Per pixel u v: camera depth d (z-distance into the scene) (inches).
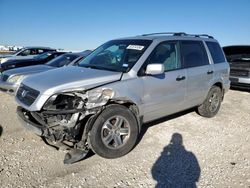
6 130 177.5
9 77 260.1
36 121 138.8
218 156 149.0
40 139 163.9
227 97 324.2
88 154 145.7
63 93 128.5
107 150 137.3
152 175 126.8
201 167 135.5
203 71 198.7
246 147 163.3
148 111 159.2
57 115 129.3
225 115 236.7
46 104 127.7
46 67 296.0
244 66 339.9
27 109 133.3
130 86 144.4
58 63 316.5
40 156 141.5
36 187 113.7
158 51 166.2
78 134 131.3
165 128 192.2
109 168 132.0
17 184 115.0
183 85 180.5
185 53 187.5
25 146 152.9
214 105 224.1
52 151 148.0
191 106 199.8
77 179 121.2
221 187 118.0
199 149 157.9
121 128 142.3
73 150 133.9
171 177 125.4
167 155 148.3
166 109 173.2
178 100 179.9
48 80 138.8
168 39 177.2
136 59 155.3
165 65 169.5
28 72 265.9
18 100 146.6
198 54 200.2
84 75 140.9
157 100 162.2
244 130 196.4
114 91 137.0
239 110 258.5
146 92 154.0
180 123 205.3
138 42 171.6
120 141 142.0
